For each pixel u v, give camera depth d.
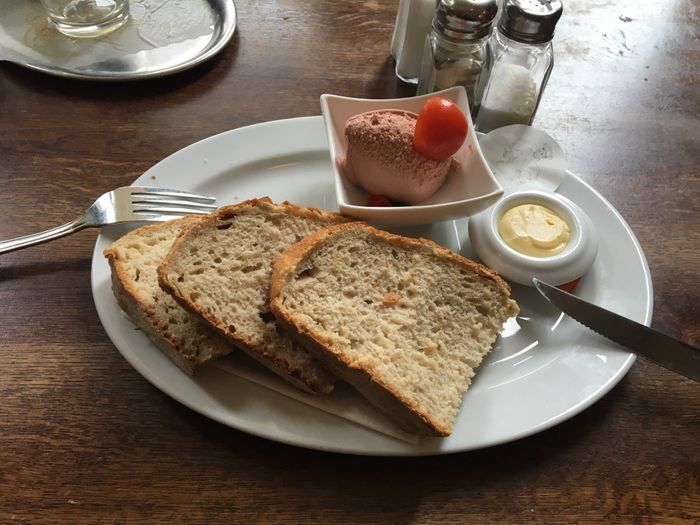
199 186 0.36
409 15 0.40
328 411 0.27
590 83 0.45
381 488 0.26
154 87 0.42
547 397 0.28
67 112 0.40
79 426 0.27
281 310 0.27
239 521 0.25
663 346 0.29
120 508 0.25
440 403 0.27
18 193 0.35
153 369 0.27
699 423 0.29
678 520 0.26
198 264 0.30
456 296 0.30
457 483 0.26
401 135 0.33
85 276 0.32
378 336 0.28
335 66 0.45
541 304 0.32
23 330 0.30
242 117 0.41
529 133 0.39
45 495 0.25
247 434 0.27
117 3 0.45
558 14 0.35
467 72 0.39
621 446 0.28
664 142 0.42
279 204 0.33
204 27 0.46
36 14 0.45
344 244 0.30
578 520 0.26
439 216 0.33
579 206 0.36
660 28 0.50
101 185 0.36
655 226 0.37
